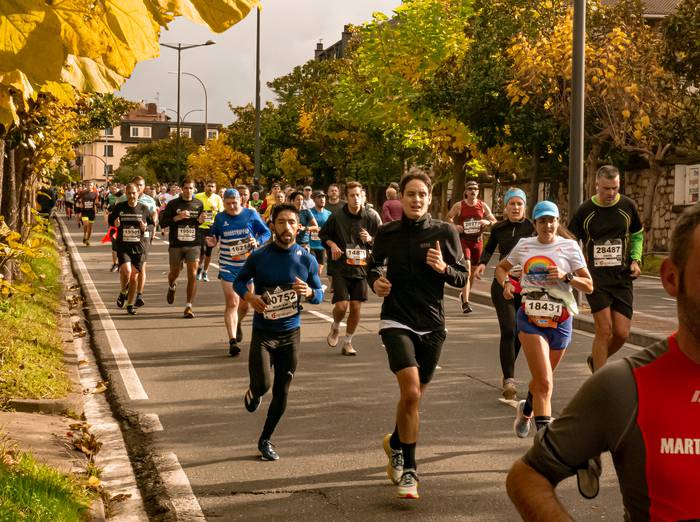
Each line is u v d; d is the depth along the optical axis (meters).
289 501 5.95
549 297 7.21
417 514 5.69
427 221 6.18
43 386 8.43
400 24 39.56
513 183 46.75
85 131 35.59
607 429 2.15
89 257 27.59
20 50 2.36
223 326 14.25
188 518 5.59
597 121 29.11
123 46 2.43
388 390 9.52
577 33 16.28
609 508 5.81
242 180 92.38
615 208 8.72
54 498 5.19
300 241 18.56
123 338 12.89
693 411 2.08
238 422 8.12
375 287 6.10
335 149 63.28
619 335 8.86
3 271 10.24
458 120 34.69
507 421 8.18
